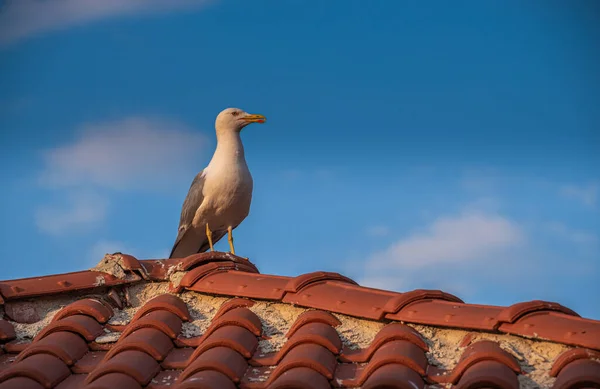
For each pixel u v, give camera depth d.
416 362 5.58
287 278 7.02
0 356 6.69
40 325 7.04
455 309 6.16
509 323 5.84
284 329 6.49
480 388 5.19
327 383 5.61
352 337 6.21
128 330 6.63
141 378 5.90
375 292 6.61
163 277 7.54
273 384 5.49
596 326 5.55
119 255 7.62
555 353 5.58
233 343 6.08
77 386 6.11
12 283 7.28
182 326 6.71
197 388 5.53
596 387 5.04
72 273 7.46
